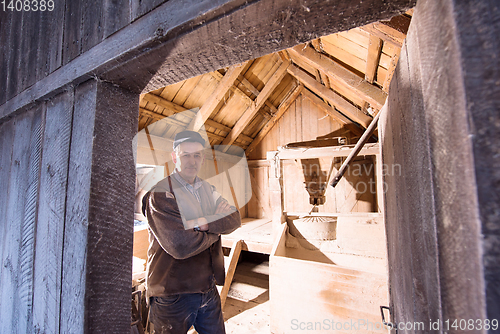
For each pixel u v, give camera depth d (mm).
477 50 193
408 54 378
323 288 1421
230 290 3117
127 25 459
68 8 612
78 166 526
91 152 500
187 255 870
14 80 785
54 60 625
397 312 632
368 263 2012
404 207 473
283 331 1498
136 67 499
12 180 768
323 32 406
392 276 710
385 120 723
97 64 493
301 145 3586
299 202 4094
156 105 2770
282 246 2135
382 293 1280
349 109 3354
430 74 264
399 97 469
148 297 1084
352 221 2295
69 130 569
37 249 623
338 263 2049
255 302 2777
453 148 219
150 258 1093
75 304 485
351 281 1354
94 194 497
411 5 326
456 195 218
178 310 1058
